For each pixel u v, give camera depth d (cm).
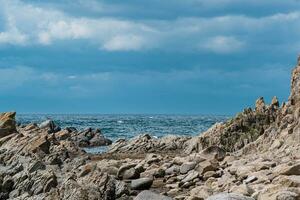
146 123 14462
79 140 6375
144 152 5206
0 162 3353
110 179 2325
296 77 3603
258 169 2350
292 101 3566
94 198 2005
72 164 3244
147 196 1919
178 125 12975
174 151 5209
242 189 1828
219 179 2359
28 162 2983
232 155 3434
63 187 2053
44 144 3703
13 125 4712
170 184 2573
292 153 2822
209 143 4697
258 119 4650
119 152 5256
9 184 2459
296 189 1658
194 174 2577
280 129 3478
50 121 6781
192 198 1955
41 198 2052
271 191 1705
